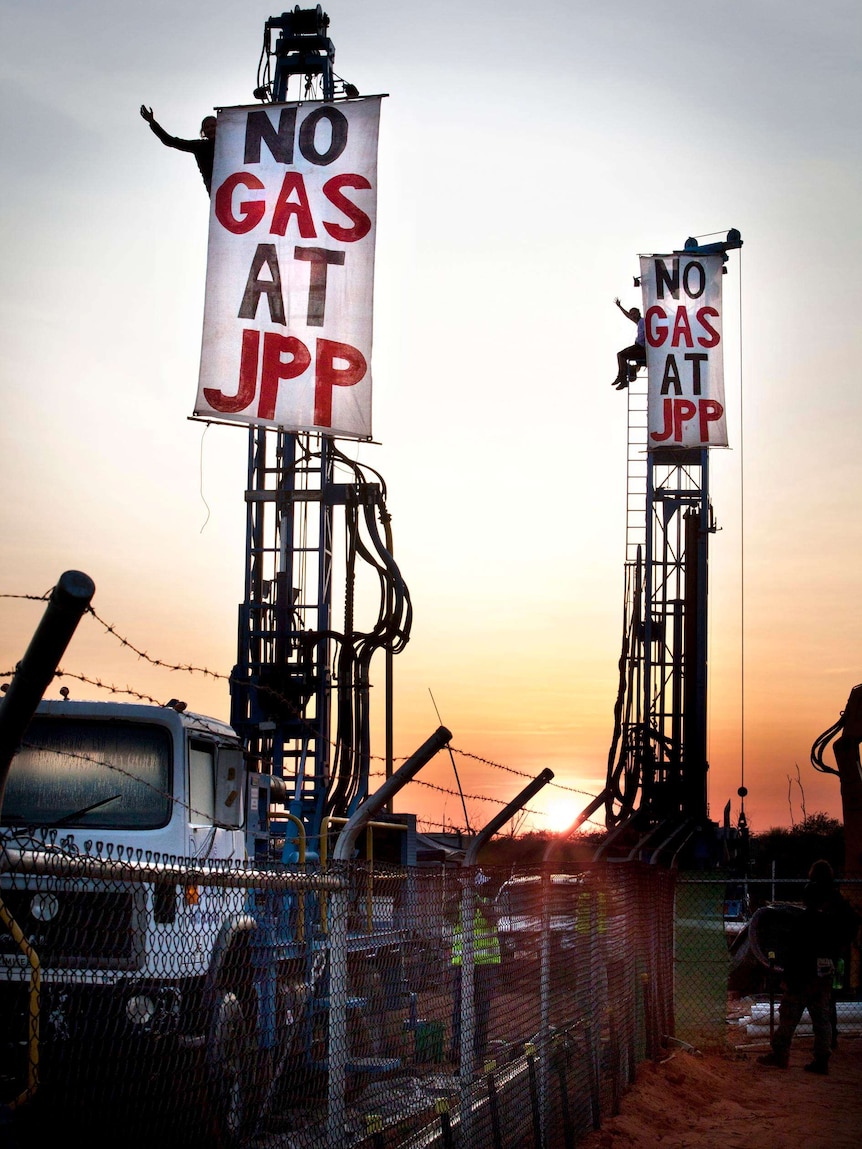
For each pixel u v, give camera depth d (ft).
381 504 66.54
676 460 116.06
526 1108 31.58
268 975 22.07
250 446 70.85
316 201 69.15
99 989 17.62
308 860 42.50
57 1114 15.51
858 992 67.51
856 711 71.41
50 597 11.93
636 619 112.06
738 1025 66.03
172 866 17.34
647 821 107.65
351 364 68.33
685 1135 39.83
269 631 69.00
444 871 27.50
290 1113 21.07
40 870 14.44
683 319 116.57
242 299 68.33
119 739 32.30
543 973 33.19
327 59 74.38
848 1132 40.50
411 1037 25.18
